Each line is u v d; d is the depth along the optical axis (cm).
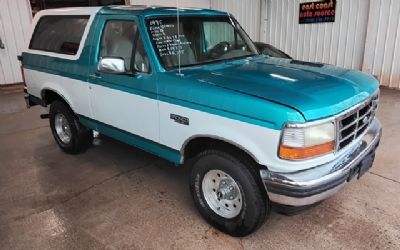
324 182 244
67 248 288
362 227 305
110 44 366
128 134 367
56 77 448
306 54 961
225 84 277
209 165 291
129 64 340
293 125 231
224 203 297
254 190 267
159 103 315
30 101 532
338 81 284
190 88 285
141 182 398
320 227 307
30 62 498
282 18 995
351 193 360
